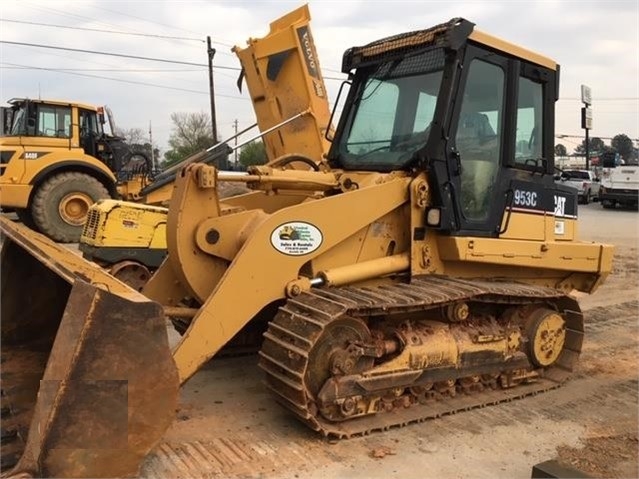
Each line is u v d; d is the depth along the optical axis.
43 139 12.75
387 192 4.50
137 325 3.08
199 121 45.50
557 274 5.65
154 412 3.12
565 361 5.39
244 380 4.99
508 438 4.11
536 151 5.38
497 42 4.87
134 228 6.93
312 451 3.80
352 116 5.33
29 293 4.77
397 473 3.58
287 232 4.09
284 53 6.94
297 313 3.92
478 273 5.07
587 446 4.03
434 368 4.36
